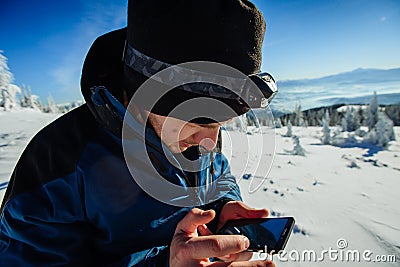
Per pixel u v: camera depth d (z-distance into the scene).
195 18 0.57
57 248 0.68
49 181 0.66
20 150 5.26
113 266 0.65
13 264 0.68
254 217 0.84
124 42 0.78
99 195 0.65
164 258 0.59
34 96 25.45
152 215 0.69
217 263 0.50
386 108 32.41
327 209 2.57
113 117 0.62
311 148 7.63
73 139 0.68
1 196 2.53
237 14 0.59
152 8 0.59
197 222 0.52
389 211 2.53
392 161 5.35
